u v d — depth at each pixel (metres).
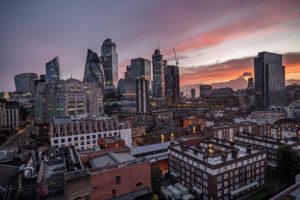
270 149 86.50
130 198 41.66
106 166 43.88
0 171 36.47
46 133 145.62
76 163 42.38
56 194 33.34
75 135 101.56
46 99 196.88
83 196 33.66
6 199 30.52
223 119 180.00
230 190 60.66
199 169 62.78
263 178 70.06
